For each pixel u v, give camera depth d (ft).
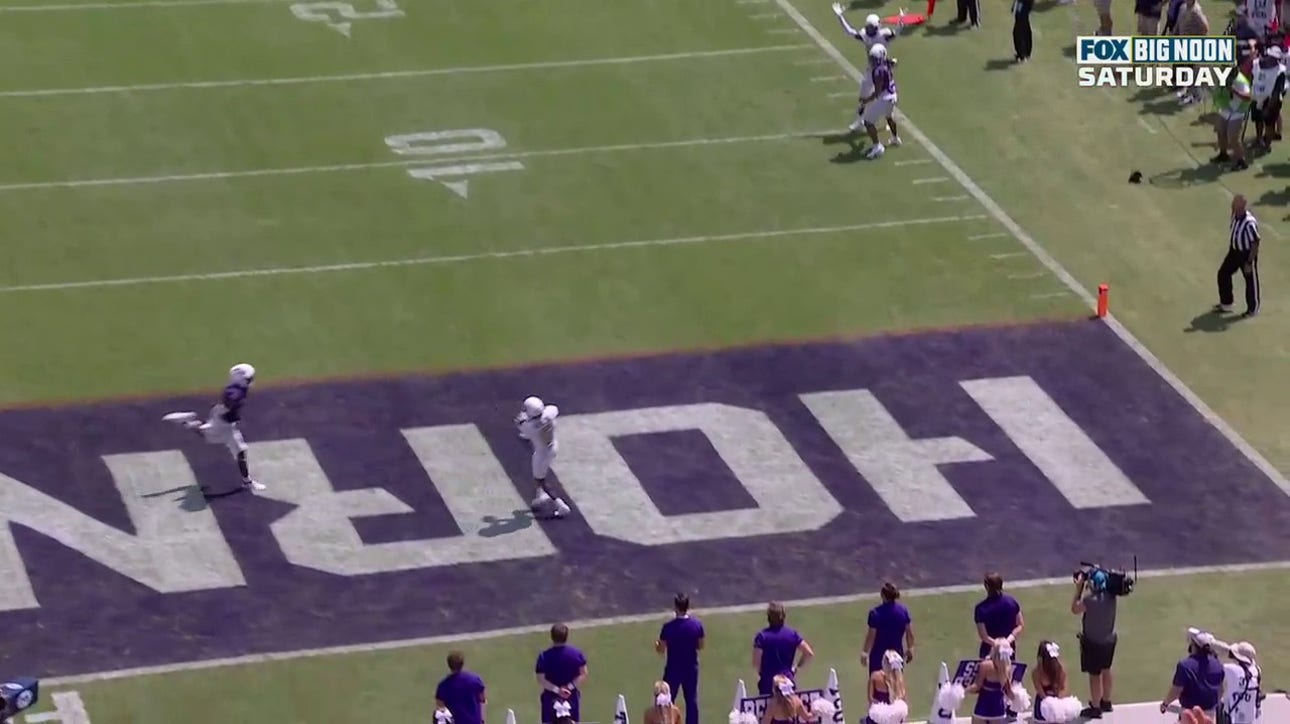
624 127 338.75
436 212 315.37
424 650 231.30
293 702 223.30
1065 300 299.17
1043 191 326.24
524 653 231.30
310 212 314.35
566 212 316.19
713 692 225.97
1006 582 244.01
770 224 314.55
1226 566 248.32
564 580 242.17
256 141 332.19
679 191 322.34
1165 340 290.76
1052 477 261.85
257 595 238.48
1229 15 376.27
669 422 269.44
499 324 289.33
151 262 301.63
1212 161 334.85
